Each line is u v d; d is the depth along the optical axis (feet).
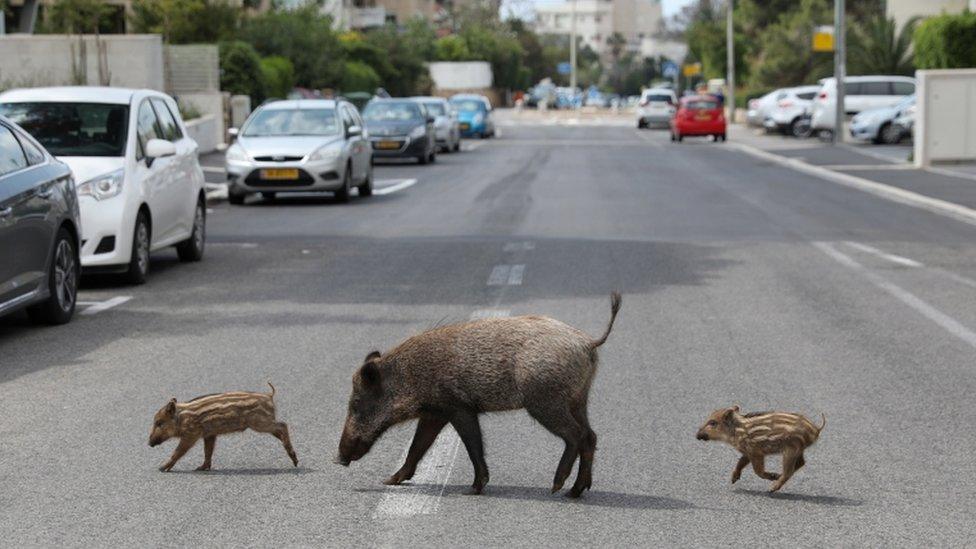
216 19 264.93
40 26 241.96
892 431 41.47
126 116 79.20
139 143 78.89
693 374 50.03
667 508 33.22
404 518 32.30
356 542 30.40
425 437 34.81
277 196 146.41
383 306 66.18
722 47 482.28
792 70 411.75
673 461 37.88
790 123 297.12
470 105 308.60
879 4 460.14
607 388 47.62
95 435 40.73
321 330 59.36
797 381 48.83
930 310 65.16
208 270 82.12
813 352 54.49
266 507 33.19
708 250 90.99
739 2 517.14
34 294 59.00
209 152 207.41
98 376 49.75
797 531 31.37
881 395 46.52
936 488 35.19
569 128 376.48
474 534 31.04
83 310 66.44
